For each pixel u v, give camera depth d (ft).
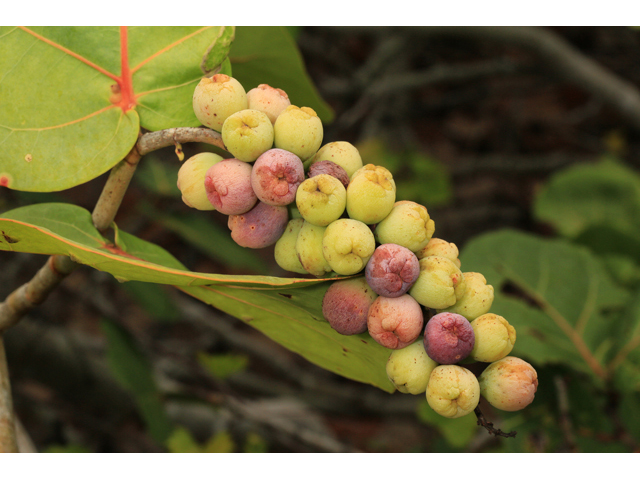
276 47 1.48
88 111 1.17
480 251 2.18
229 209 1.04
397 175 3.66
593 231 2.93
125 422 2.88
